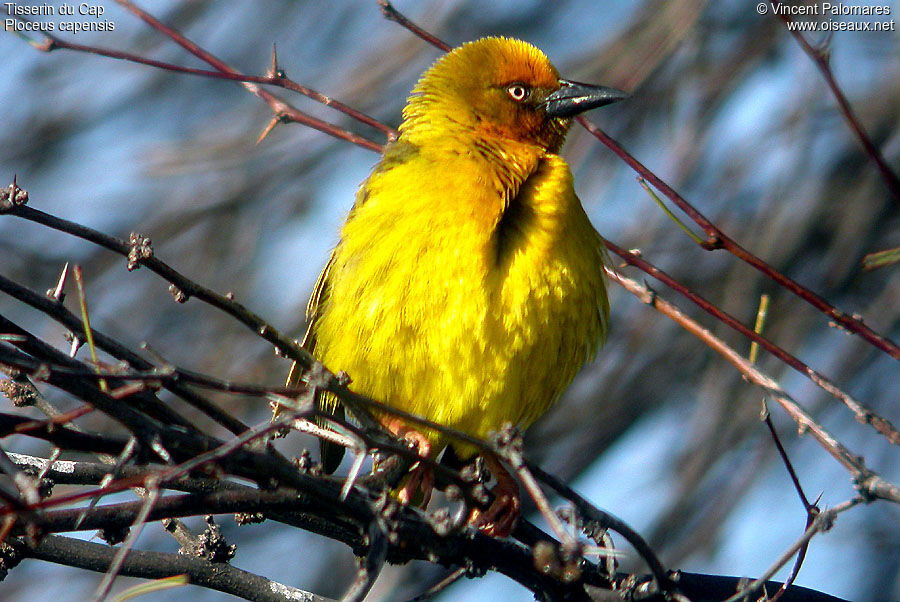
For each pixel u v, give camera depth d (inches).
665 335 546.0
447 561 279.9
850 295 539.8
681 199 319.9
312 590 557.3
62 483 272.1
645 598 288.4
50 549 278.5
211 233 582.6
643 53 530.9
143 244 248.4
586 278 376.5
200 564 296.4
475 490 347.9
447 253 359.6
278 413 362.9
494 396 367.9
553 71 418.9
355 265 374.6
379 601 503.8
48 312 236.8
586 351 392.8
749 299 535.5
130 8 358.3
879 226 531.8
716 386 535.8
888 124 536.4
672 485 530.6
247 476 246.4
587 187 540.1
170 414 245.6
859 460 269.9
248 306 570.9
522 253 363.9
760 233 539.2
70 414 223.6
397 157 388.5
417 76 565.9
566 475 538.0
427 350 363.9
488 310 359.6
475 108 403.9
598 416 544.7
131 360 247.8
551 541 358.9
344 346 375.9
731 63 539.8
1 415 223.8
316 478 249.4
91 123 614.2
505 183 371.9
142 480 211.8
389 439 306.2
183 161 571.5
